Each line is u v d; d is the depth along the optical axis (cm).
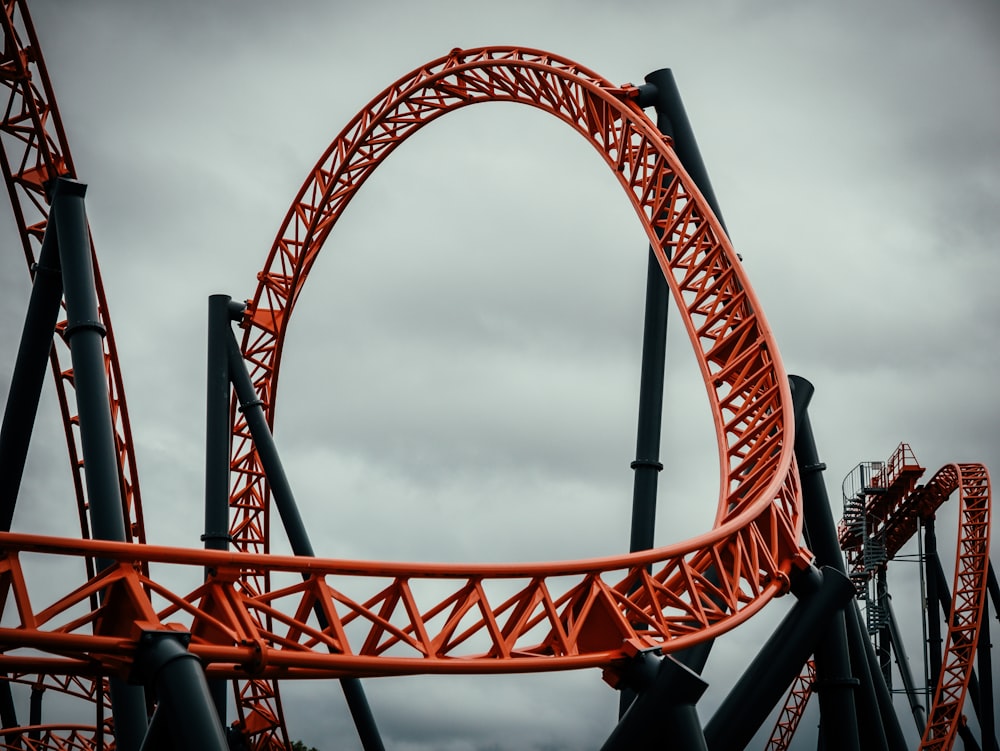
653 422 3092
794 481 2595
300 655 1591
